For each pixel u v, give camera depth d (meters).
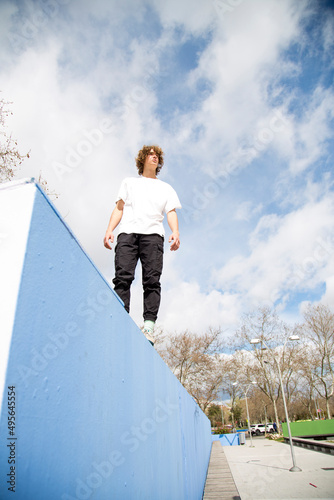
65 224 0.96
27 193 0.80
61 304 0.88
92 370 1.06
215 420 69.56
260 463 15.70
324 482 9.88
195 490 5.15
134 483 1.43
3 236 0.77
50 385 0.77
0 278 0.72
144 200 2.74
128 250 2.57
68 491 0.81
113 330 1.35
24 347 0.69
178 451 3.32
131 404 1.53
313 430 28.62
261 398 45.97
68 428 0.84
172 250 2.79
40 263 0.79
